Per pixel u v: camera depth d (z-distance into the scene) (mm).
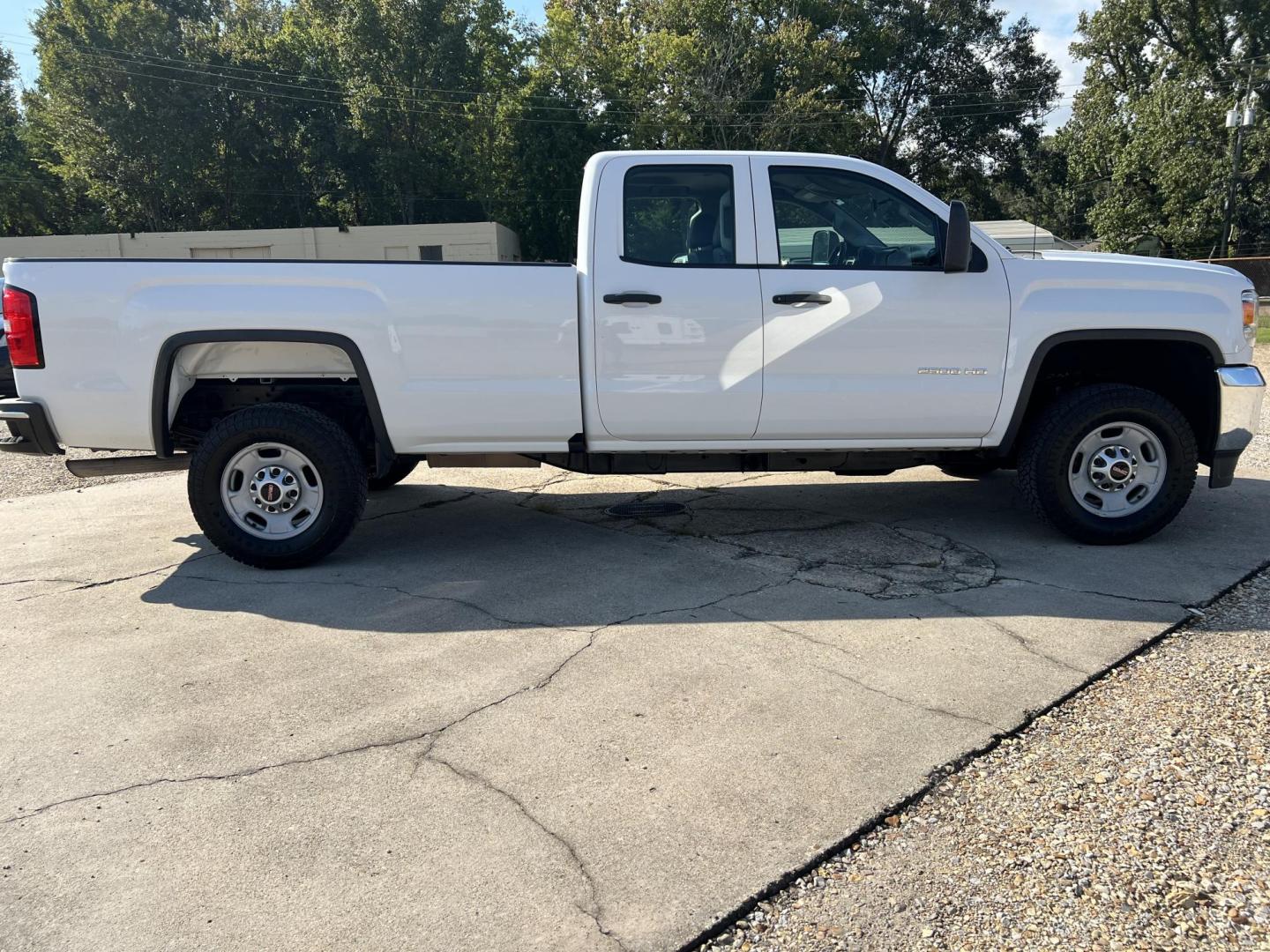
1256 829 2529
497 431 4824
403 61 39656
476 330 4688
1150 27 45875
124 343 4590
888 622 4027
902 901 2289
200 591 4656
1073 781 2779
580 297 4727
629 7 44906
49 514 6434
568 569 4875
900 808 2656
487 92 43156
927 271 4785
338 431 4789
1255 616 4020
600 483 7020
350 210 46312
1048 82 52250
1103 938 2150
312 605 4438
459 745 3055
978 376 4863
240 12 48188
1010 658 3629
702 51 40719
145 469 5051
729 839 2518
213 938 2178
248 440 4734
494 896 2307
